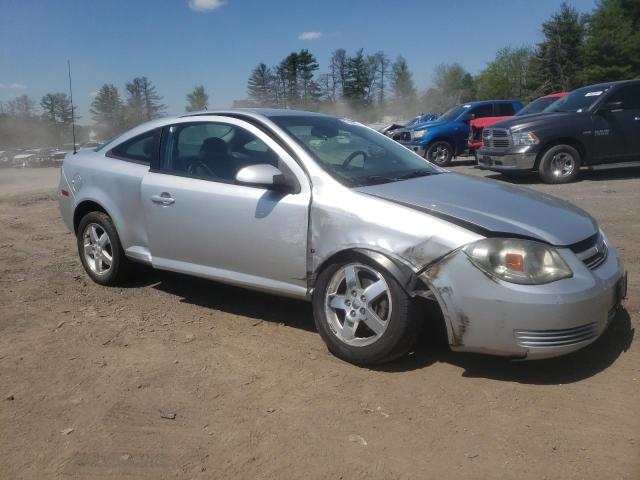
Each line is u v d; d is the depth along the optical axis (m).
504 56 65.25
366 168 4.34
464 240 3.40
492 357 3.86
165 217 4.66
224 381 3.65
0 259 6.56
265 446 2.97
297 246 3.97
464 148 16.53
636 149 11.22
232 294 5.25
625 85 11.20
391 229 3.58
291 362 3.88
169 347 4.15
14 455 2.93
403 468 2.79
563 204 4.14
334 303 3.86
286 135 4.27
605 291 3.46
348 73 63.44
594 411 3.22
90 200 5.29
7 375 3.76
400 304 3.54
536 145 10.99
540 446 2.93
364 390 3.49
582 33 55.22
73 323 4.61
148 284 5.54
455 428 3.10
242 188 4.26
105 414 3.29
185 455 2.91
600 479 2.67
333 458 2.87
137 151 5.09
